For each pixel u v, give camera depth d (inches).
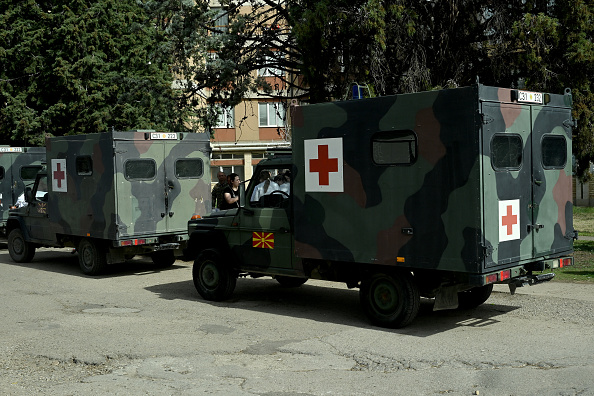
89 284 497.4
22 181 768.3
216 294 411.8
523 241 312.7
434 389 231.5
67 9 953.5
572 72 611.5
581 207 1245.1
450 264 296.2
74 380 253.8
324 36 641.6
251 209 390.3
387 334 315.9
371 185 323.6
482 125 287.0
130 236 517.3
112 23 984.9
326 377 249.6
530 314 350.0
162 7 762.2
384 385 237.8
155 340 312.7
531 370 249.6
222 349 293.7
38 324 354.9
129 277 534.6
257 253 390.0
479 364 260.4
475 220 288.0
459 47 672.4
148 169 529.3
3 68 988.6
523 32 594.6
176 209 546.9
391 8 606.5
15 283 506.0
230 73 755.4
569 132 346.9
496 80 655.8
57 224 576.1
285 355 282.4
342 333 320.5
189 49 759.7
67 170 557.6
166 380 249.6
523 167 313.1
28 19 993.5
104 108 958.4
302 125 353.1
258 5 848.3
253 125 1503.4
